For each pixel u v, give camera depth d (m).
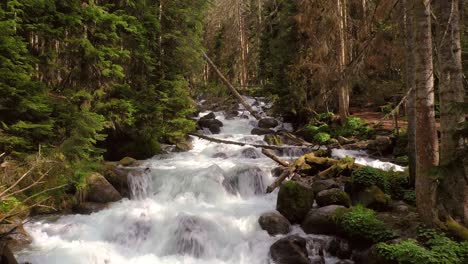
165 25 16.09
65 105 10.35
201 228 8.87
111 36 11.88
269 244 8.31
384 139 14.91
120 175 11.44
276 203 10.23
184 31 16.62
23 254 7.46
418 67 7.65
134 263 8.04
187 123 16.27
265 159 14.98
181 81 15.95
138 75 14.75
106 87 12.74
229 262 8.19
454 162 5.32
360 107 23.05
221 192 11.41
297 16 17.75
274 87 21.89
